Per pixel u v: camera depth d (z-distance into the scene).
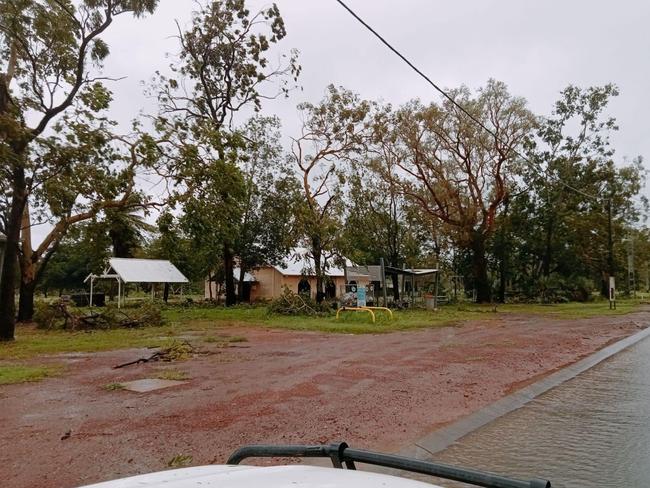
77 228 29.69
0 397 8.46
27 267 26.58
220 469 2.12
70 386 9.33
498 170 38.81
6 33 17.73
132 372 10.66
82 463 5.32
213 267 45.03
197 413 7.28
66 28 18.11
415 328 20.14
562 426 6.87
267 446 2.39
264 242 40.53
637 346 15.22
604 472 5.18
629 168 52.62
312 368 10.90
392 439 6.20
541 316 26.97
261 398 8.18
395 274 36.47
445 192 40.28
